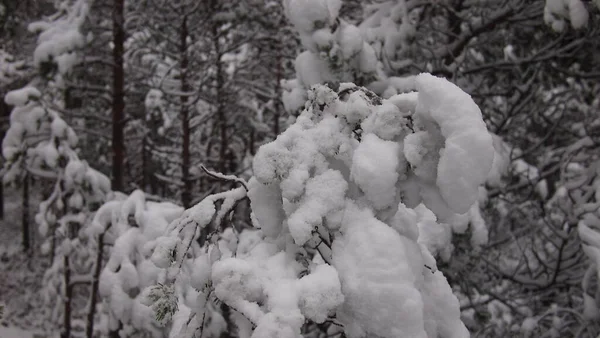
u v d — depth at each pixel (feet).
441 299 6.31
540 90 22.27
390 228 5.50
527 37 21.49
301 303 5.04
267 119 49.42
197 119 36.17
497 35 21.45
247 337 5.24
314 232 5.73
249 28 35.12
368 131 6.00
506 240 19.89
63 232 22.88
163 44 33.40
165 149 37.19
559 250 17.78
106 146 42.27
